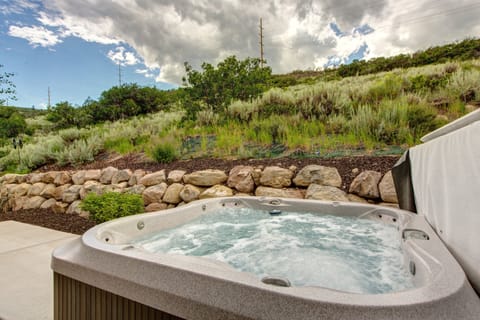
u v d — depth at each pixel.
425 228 1.89
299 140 4.71
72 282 1.43
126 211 3.72
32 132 12.73
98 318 1.31
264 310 0.94
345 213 2.96
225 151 5.21
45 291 2.18
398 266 1.95
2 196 6.60
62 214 5.09
